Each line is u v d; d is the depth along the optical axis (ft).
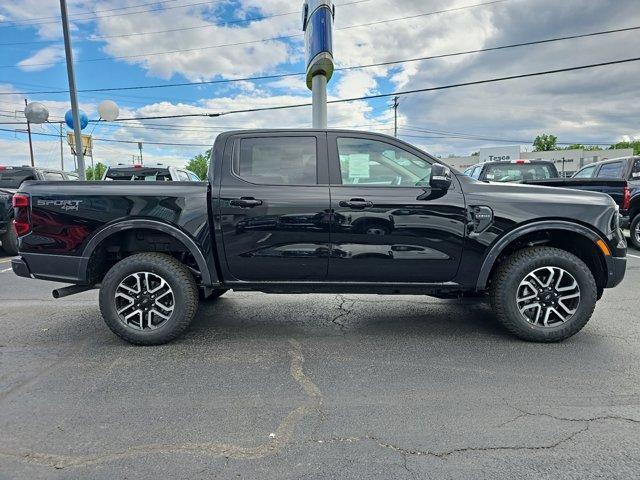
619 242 12.47
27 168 33.88
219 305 17.11
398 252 12.37
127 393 9.91
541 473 7.09
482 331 13.85
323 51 31.99
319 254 12.46
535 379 10.42
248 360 11.76
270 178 12.69
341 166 12.72
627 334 13.32
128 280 12.73
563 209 12.23
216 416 8.91
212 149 13.06
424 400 9.50
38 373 10.98
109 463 7.41
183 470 7.23
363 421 8.70
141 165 34.53
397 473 7.13
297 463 7.40
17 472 7.18
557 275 12.45
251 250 12.53
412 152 12.72
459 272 12.53
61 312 16.49
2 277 23.57
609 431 8.23
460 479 6.97
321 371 11.03
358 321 15.03
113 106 49.29
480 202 12.27
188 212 12.39
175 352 12.34
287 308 16.66
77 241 12.48
